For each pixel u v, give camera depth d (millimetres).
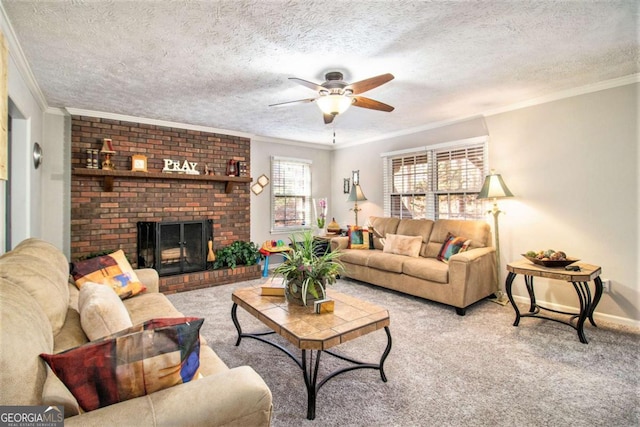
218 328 2936
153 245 4152
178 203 4508
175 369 1027
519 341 2668
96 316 1324
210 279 4441
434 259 4094
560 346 2568
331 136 5402
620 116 3004
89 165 3818
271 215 5621
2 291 1014
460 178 4312
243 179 4918
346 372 2189
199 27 2049
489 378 2113
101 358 932
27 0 1740
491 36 2195
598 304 3158
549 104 3445
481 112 3988
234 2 1787
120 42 2227
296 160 5887
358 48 2340
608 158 3082
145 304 2277
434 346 2582
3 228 2053
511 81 3023
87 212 3883
